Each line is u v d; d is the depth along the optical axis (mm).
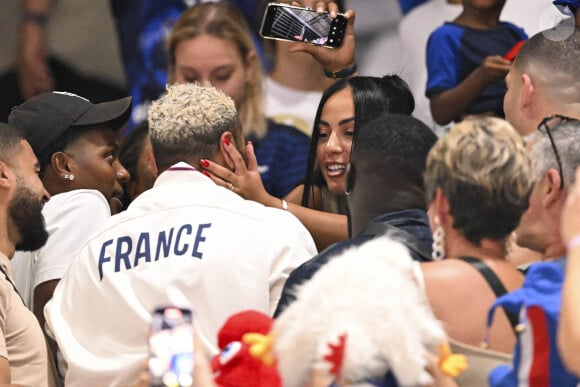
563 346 6227
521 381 6832
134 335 8812
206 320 8742
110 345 8906
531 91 10398
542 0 15328
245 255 8867
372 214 8297
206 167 9500
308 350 6484
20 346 9734
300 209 11227
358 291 6508
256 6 15922
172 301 6906
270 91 15789
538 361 6789
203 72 16062
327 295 6551
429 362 6461
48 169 11664
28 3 16734
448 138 7332
